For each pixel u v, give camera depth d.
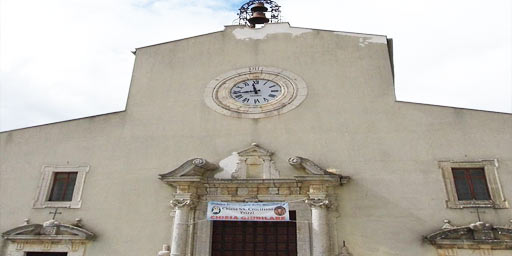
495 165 14.47
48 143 17.34
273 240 15.00
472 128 15.25
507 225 13.53
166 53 19.42
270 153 15.90
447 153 15.02
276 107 17.09
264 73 18.28
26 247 15.31
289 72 18.14
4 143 17.50
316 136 16.22
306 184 14.81
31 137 17.52
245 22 22.11
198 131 17.00
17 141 17.48
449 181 14.55
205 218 15.09
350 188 14.98
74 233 15.16
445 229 13.61
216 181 15.30
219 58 19.00
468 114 15.50
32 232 15.37
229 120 17.05
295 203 14.91
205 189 15.52
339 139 16.03
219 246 15.05
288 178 15.10
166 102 17.97
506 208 13.75
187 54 19.27
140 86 18.61
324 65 18.05
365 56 18.00
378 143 15.71
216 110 17.36
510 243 13.02
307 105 17.02
